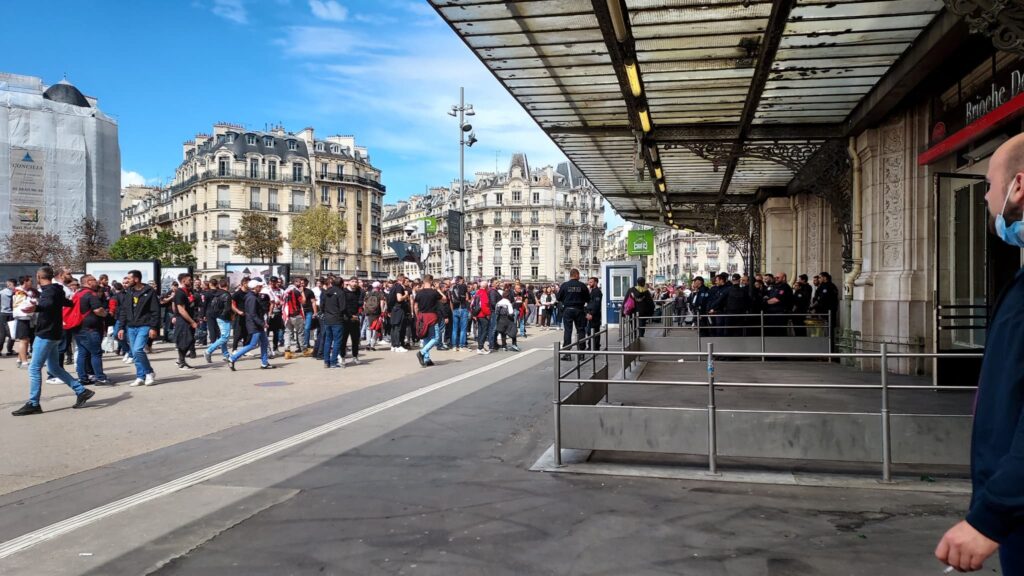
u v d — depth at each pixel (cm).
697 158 1492
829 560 379
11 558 399
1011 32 541
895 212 1103
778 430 545
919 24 774
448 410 862
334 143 9950
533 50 844
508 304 1789
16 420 825
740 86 977
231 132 8800
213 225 8469
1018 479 160
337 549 406
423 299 1399
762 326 1398
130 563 390
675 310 2964
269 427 775
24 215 4791
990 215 192
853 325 1215
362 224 9788
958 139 874
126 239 6588
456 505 485
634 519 449
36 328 866
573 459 605
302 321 1686
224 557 396
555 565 377
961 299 931
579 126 1216
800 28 782
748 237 2422
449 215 2628
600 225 12762
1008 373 176
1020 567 168
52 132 4944
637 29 777
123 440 714
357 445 675
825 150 1228
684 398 903
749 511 462
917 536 413
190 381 1175
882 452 532
